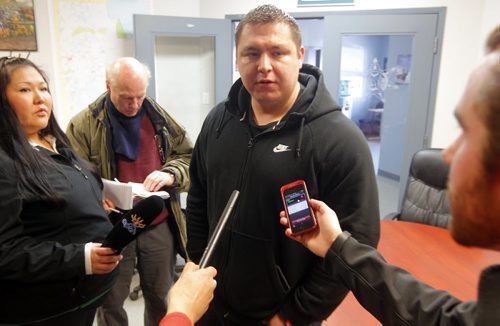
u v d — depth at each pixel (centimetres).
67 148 143
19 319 118
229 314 122
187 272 87
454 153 45
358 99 328
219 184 121
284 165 107
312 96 110
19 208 111
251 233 112
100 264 116
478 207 42
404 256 169
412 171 240
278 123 110
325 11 311
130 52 299
